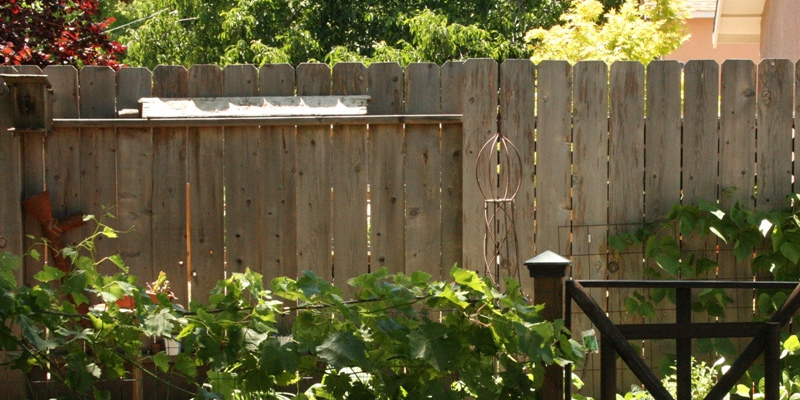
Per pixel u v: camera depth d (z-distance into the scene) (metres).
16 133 5.22
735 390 5.21
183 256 5.41
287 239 5.43
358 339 3.30
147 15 23.91
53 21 7.86
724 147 5.46
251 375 3.43
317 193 5.41
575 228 5.45
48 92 5.27
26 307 3.40
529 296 5.43
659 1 12.53
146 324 3.30
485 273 5.19
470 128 5.39
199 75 5.43
